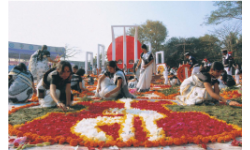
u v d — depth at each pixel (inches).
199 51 1037.8
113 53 743.1
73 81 255.6
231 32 746.2
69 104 158.2
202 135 92.9
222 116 124.1
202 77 159.6
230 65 346.9
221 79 279.1
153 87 372.2
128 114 133.9
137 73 355.6
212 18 583.8
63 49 514.9
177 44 1078.4
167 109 149.5
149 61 277.3
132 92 279.9
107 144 83.7
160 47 1266.0
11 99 190.5
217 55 946.7
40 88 159.3
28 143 85.9
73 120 119.1
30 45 851.4
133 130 99.3
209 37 959.6
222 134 91.9
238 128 100.5
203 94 158.6
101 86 208.8
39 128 103.7
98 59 805.9
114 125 106.3
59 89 153.6
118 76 196.7
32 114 134.3
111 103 177.0
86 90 260.7
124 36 725.9
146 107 158.1
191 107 153.2
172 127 102.0
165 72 483.2
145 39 1302.9
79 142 85.9
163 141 84.8
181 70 353.7
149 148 82.4
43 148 82.2
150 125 107.7
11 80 190.9
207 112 134.3
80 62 915.4
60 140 86.7
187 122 112.3
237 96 197.8
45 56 299.7
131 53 830.5
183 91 174.4
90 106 161.3
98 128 103.1
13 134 98.0
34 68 298.2
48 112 137.8
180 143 85.3
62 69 144.8
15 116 129.5
